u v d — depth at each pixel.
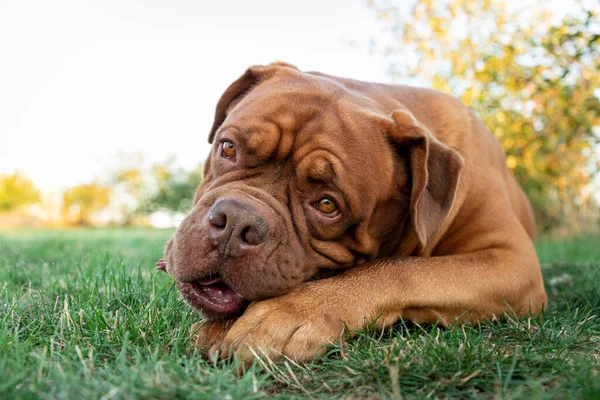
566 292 1.02
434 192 0.74
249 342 0.59
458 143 0.86
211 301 0.65
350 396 0.52
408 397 0.51
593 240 2.69
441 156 0.75
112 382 0.49
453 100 0.94
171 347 0.61
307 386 0.55
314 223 0.70
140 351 0.59
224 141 0.74
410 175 0.76
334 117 0.73
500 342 0.67
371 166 0.72
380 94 0.85
